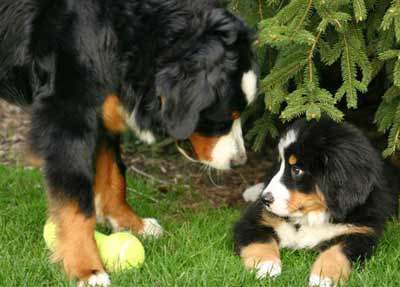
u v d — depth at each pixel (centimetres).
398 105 452
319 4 411
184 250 419
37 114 395
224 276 382
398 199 481
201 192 565
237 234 438
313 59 480
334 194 412
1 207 500
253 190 539
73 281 380
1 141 647
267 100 441
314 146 416
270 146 641
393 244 436
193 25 387
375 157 432
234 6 465
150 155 634
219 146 412
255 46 411
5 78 428
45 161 391
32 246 429
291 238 438
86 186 392
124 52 396
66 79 390
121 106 411
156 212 512
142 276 386
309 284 384
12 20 409
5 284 378
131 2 394
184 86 375
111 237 404
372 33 453
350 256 408
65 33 392
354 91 423
